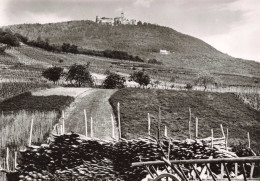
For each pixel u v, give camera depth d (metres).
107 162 19.02
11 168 22.28
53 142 19.50
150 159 18.27
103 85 74.69
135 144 18.59
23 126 30.75
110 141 19.27
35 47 172.25
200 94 54.44
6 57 117.69
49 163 19.41
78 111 41.38
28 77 78.25
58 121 34.94
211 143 18.02
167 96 51.88
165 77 113.81
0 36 157.88
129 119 36.84
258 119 40.88
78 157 19.34
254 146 28.52
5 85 58.62
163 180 13.16
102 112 40.97
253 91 65.94
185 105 46.12
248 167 16.84
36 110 38.47
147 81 75.69
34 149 19.47
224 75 135.25
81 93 55.94
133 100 48.16
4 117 35.00
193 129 34.62
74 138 19.25
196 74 130.62
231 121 39.19
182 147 18.06
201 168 15.03
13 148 25.23
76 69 73.38
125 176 18.69
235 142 29.97
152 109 42.84
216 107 45.94
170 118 38.72
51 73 73.44
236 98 52.59
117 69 129.38
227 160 10.01
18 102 44.09
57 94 52.66
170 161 11.28
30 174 19.20
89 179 18.84
